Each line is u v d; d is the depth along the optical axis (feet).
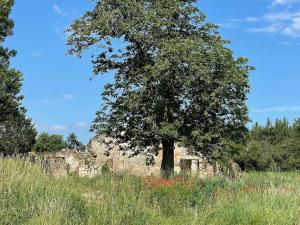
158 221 35.96
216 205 41.60
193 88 83.71
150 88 84.94
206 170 113.09
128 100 85.46
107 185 45.11
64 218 31.24
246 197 41.81
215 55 83.46
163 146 90.27
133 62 90.02
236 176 58.03
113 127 88.58
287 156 173.37
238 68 87.04
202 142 84.12
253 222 35.47
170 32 87.30
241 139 89.56
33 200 33.91
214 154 84.53
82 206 35.53
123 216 33.76
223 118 87.15
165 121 85.30
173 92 86.17
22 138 124.16
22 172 41.24
